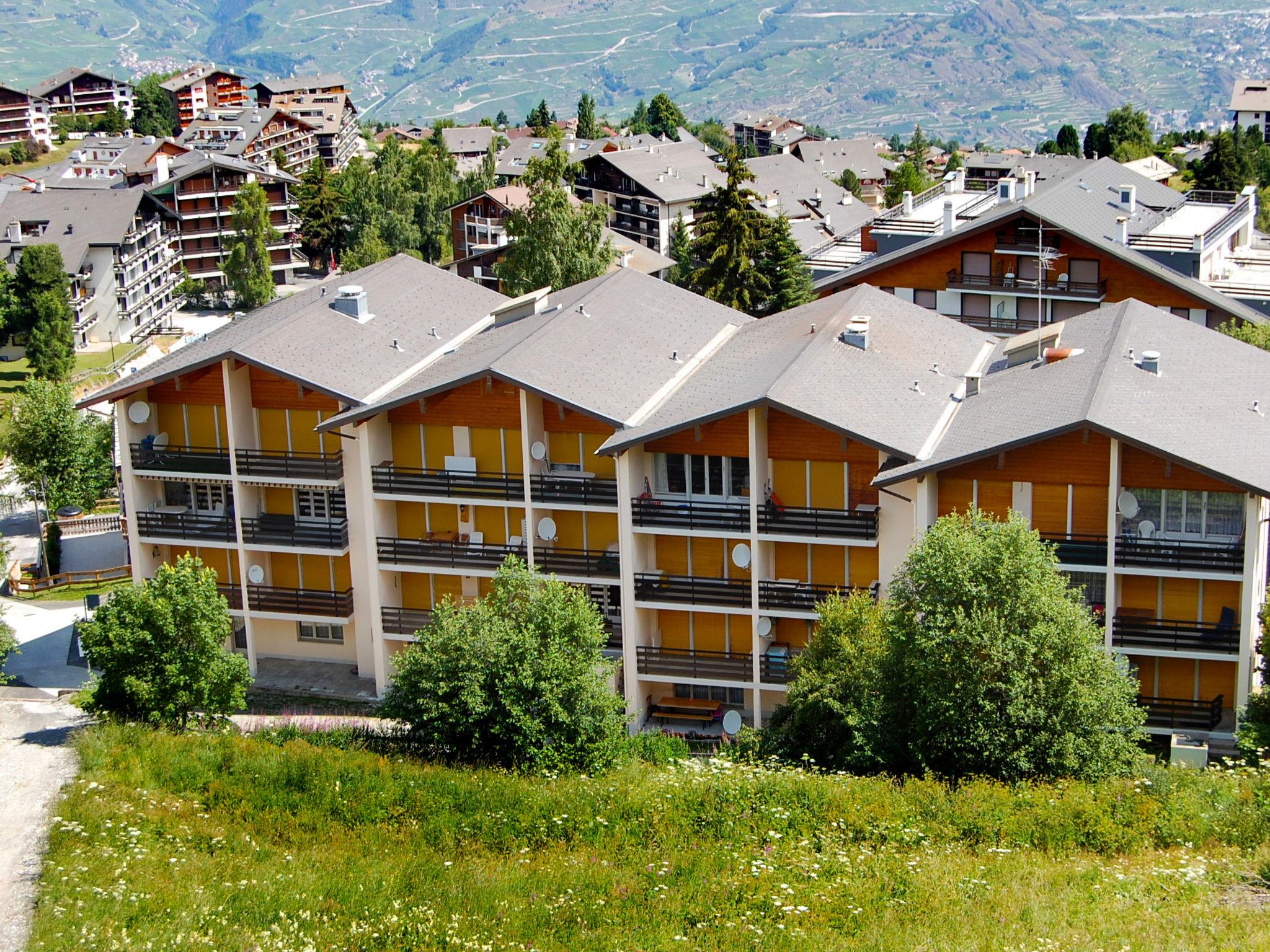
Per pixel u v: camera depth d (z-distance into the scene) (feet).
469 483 172.96
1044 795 120.67
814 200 532.32
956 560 124.26
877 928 103.96
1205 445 143.43
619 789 129.80
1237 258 280.92
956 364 179.52
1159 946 98.22
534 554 171.53
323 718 167.32
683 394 169.89
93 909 106.22
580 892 112.37
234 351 176.96
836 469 159.84
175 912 106.83
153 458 186.29
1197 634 147.33
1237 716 145.07
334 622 183.83
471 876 115.85
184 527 186.50
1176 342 171.83
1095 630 124.98
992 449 145.69
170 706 147.74
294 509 189.57
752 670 164.66
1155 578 150.61
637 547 165.78
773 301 332.19
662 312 197.98
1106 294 257.34
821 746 139.85
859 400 159.74
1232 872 110.83
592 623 140.05
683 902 109.91
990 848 116.06
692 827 124.16
